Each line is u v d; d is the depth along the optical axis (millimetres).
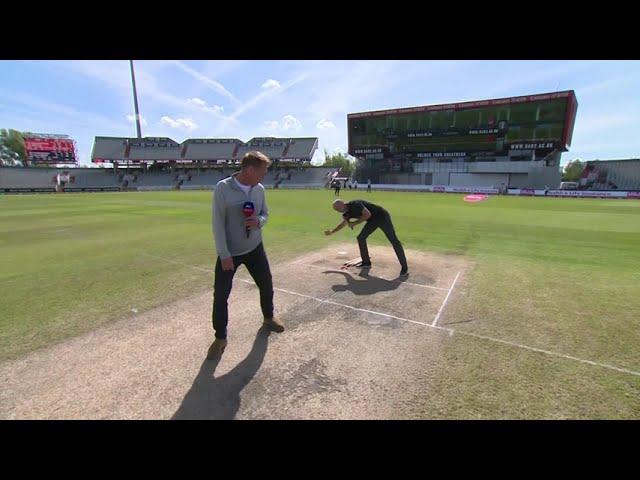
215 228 2936
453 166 49531
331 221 12836
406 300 4410
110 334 3490
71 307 4262
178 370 2797
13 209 19734
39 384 2604
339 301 4379
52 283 5289
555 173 44188
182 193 42625
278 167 66625
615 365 2836
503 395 2439
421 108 47531
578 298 4480
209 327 3662
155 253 7484
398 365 2857
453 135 46781
